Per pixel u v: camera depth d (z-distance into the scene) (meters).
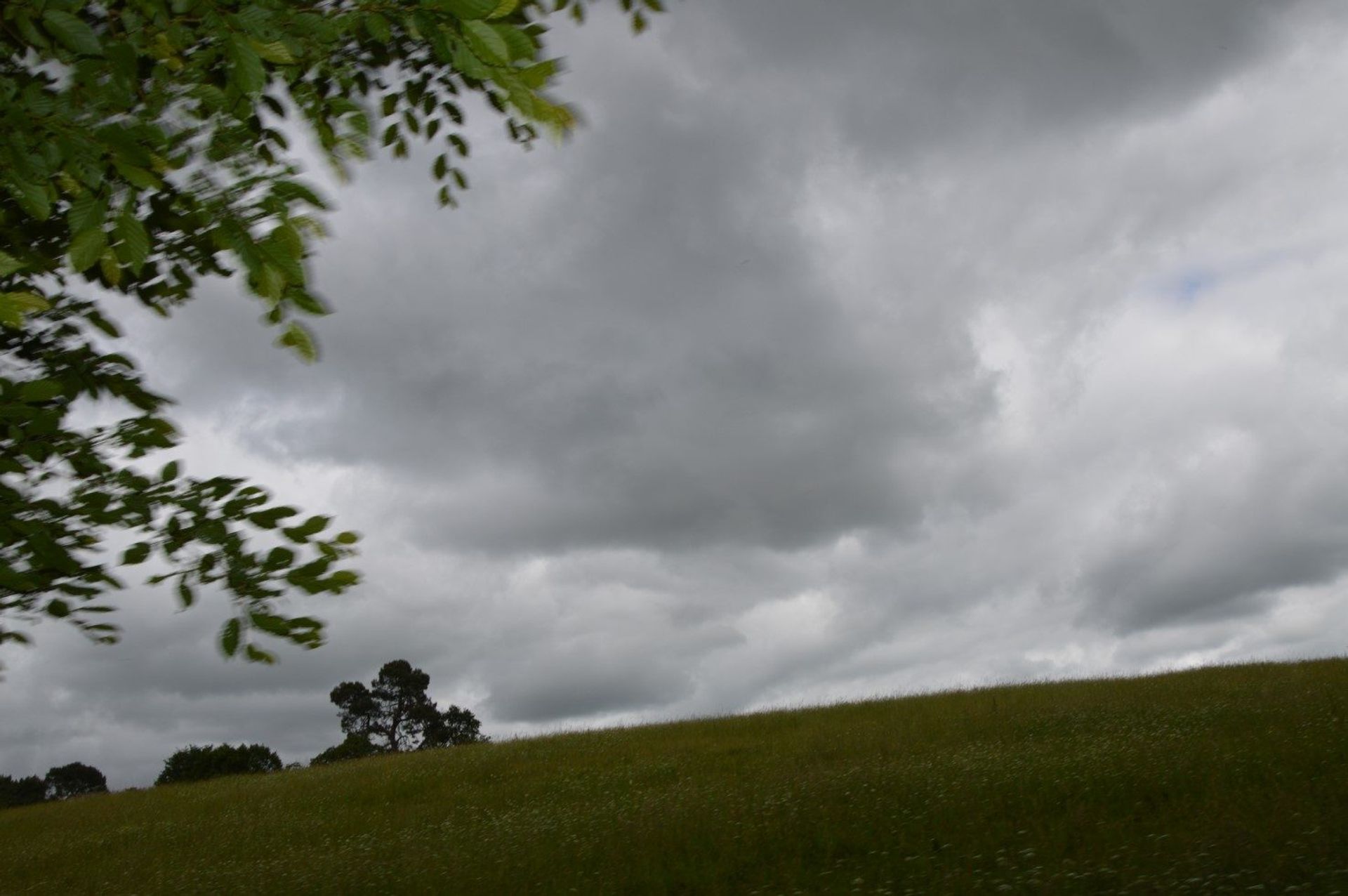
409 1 2.05
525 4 3.91
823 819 9.05
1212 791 7.91
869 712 19.72
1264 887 5.52
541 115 1.90
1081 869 6.25
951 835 7.92
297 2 2.37
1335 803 7.03
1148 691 16.81
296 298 2.28
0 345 3.19
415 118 4.09
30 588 2.64
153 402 3.40
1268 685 14.77
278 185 2.18
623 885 7.64
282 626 2.67
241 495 2.79
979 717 16.22
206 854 12.53
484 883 8.16
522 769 17.61
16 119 1.94
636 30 4.40
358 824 13.69
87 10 2.41
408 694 55.81
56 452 2.99
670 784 13.57
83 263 2.00
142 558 2.66
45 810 20.59
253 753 35.47
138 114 2.27
